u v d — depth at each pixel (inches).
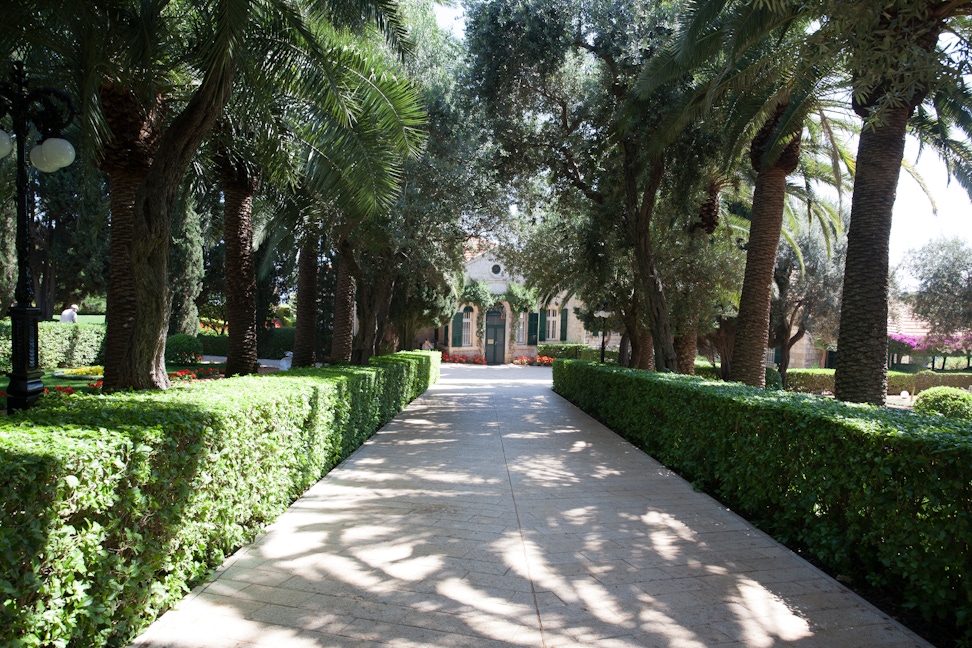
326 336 935.0
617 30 426.3
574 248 604.4
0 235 756.6
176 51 268.2
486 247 740.7
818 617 135.9
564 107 500.7
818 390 1001.5
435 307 963.3
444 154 486.3
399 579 152.8
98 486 105.3
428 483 253.0
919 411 194.9
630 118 425.4
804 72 307.1
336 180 301.0
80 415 134.3
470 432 395.9
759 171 419.2
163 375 220.5
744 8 287.1
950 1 217.8
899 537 141.3
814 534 171.6
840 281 824.9
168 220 212.7
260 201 464.8
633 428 362.9
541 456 317.1
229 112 303.1
